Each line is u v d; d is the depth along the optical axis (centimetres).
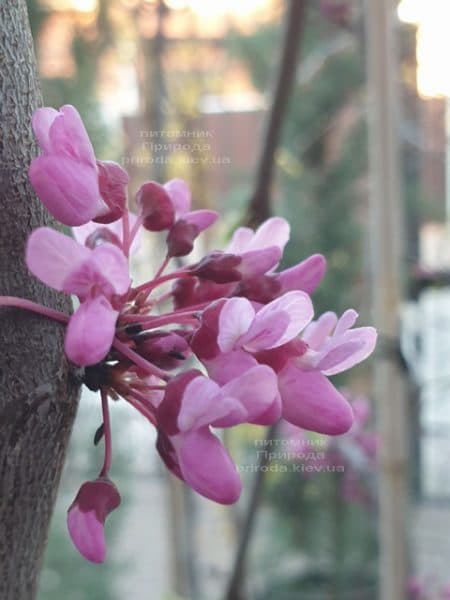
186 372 16
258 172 26
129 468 53
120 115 38
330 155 50
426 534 58
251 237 18
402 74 42
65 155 16
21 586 17
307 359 17
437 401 60
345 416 17
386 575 30
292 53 25
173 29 42
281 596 52
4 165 16
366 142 50
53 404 16
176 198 18
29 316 16
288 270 17
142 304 17
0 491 16
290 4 25
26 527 17
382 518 30
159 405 16
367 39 27
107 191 16
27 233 16
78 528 16
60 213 16
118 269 16
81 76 39
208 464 16
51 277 16
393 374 28
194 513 48
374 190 27
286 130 48
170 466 16
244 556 30
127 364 17
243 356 16
